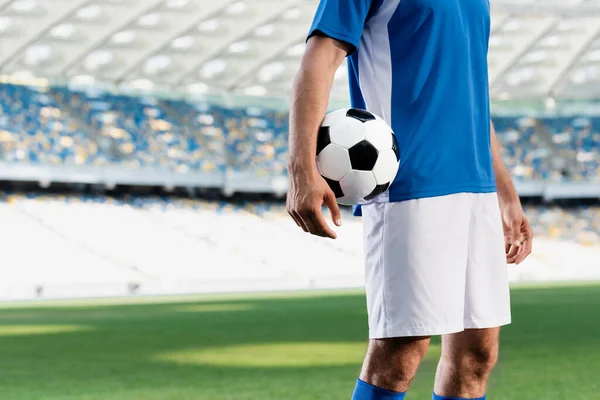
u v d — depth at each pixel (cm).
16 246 3384
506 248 313
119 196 4094
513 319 1300
